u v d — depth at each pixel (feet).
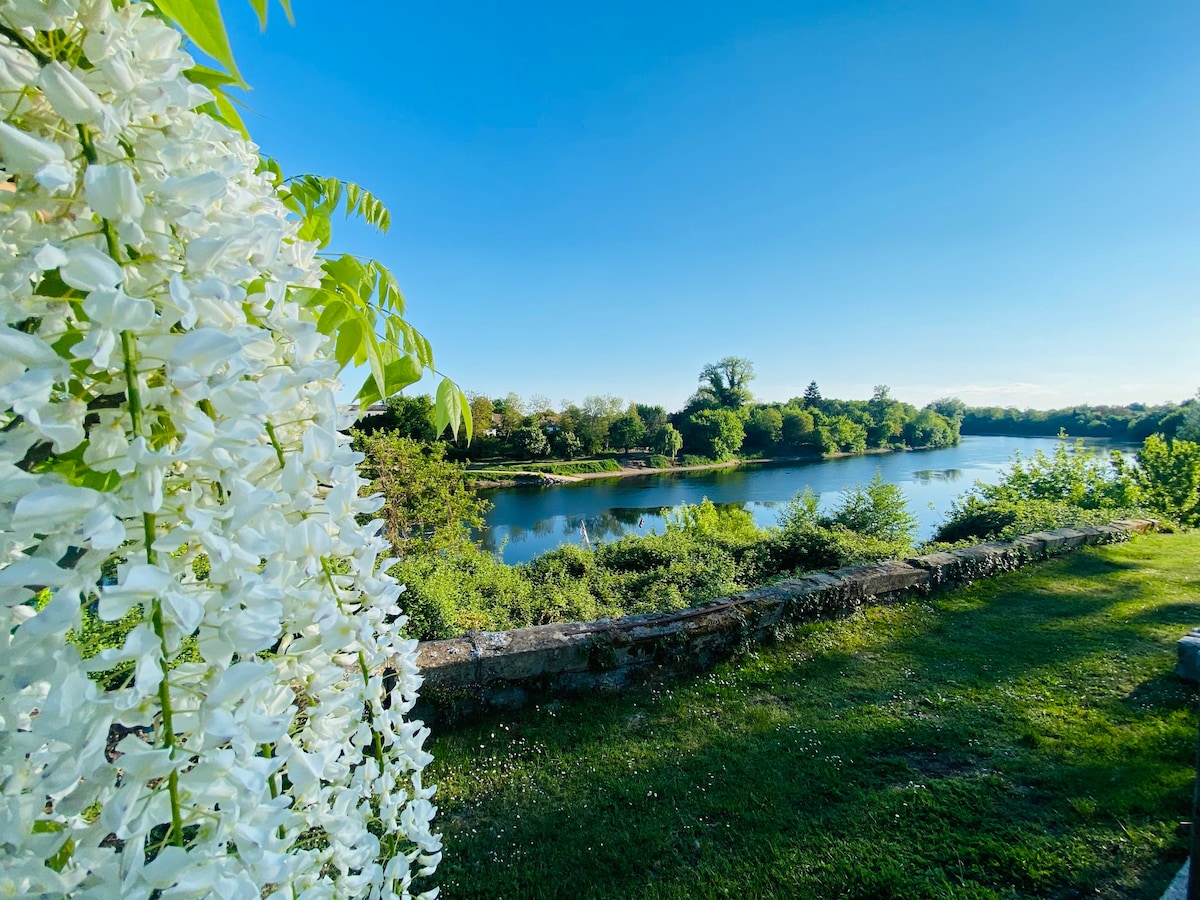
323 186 4.98
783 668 15.35
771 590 18.08
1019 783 10.05
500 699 12.98
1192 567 23.65
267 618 1.85
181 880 1.60
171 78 1.80
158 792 1.69
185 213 1.74
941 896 7.72
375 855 2.64
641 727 12.45
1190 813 9.01
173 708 1.89
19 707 1.69
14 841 1.54
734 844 8.79
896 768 10.68
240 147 2.66
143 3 1.98
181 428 1.73
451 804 9.87
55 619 1.46
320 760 2.36
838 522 36.94
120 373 1.72
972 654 15.98
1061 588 21.49
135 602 1.61
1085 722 12.00
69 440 1.54
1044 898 7.68
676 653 15.01
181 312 1.71
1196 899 6.43
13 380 1.52
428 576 21.83
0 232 1.63
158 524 1.89
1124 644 16.14
